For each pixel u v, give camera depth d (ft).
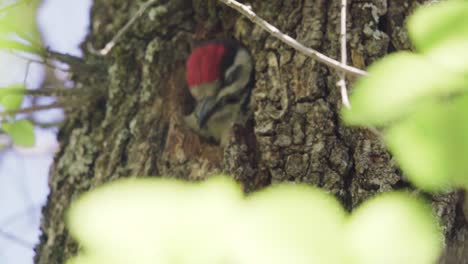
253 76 24.53
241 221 13.03
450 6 12.04
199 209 13.21
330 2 21.80
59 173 24.86
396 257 12.55
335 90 20.90
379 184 19.89
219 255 12.82
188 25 24.85
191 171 22.59
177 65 24.62
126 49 24.71
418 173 11.78
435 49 11.93
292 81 21.42
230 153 21.56
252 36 22.53
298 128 20.93
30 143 24.22
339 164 20.38
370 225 12.67
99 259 13.07
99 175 23.80
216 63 24.48
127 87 24.52
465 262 19.84
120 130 24.07
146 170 23.16
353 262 12.35
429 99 11.80
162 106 24.07
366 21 21.35
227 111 24.26
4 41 20.68
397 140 11.88
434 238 13.01
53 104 24.57
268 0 22.68
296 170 20.66
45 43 25.13
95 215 13.20
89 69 25.30
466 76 11.74
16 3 20.68
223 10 24.44
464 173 11.62
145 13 24.71
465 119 11.66
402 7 21.42
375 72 12.03
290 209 12.97
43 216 25.08
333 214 12.93
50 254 24.22
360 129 20.33
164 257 12.99
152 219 13.19
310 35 21.65
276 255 12.55
